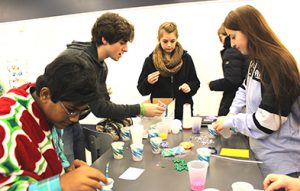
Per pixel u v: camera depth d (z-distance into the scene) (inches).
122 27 69.0
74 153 76.9
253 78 60.1
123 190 45.1
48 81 32.5
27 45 175.9
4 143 31.0
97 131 74.2
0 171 30.6
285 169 54.6
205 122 78.4
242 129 58.7
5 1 171.3
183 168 51.7
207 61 148.4
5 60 182.5
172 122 72.7
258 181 46.3
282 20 133.2
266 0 133.3
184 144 62.3
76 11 160.7
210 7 141.5
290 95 51.4
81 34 164.1
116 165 54.9
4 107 33.7
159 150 60.4
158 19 149.9
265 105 52.9
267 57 52.6
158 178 48.7
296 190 41.1
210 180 46.9
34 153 33.8
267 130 54.4
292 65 51.8
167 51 99.2
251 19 55.3
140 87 101.5
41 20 168.4
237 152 58.6
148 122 77.0
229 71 94.1
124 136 70.1
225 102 100.7
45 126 36.5
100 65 70.5
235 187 41.1
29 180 33.0
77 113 34.9
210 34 144.7
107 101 69.9
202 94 151.9
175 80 100.4
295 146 54.7
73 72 32.0
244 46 57.6
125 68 162.4
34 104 35.4
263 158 57.0
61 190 31.4
